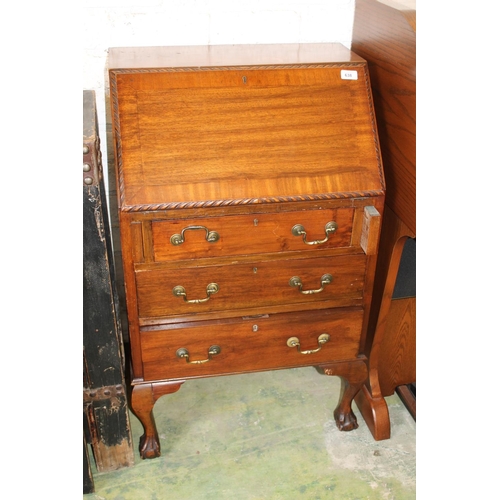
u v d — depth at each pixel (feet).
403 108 4.94
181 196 4.56
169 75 4.74
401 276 6.00
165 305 5.01
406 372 6.67
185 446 6.07
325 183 4.80
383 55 5.31
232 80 4.83
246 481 5.67
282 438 6.18
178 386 5.44
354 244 5.11
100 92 6.14
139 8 5.79
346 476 5.75
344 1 6.16
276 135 4.81
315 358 5.60
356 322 5.46
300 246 5.00
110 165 6.49
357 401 6.62
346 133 4.93
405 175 5.02
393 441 6.20
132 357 5.23
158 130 4.65
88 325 5.03
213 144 4.70
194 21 5.97
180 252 4.79
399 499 5.51
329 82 4.99
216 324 5.16
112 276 5.82
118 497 5.49
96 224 4.61
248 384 6.95
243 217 4.75
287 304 5.26
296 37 6.29
